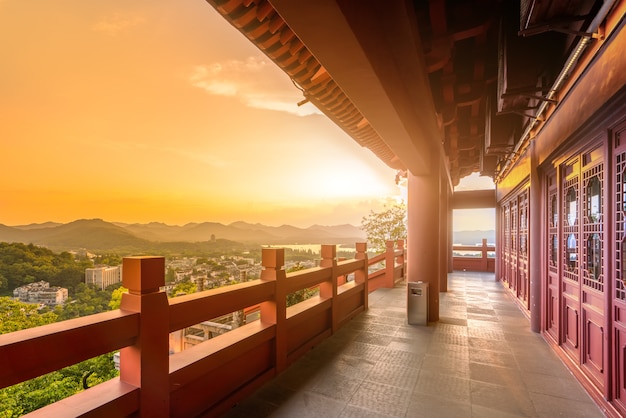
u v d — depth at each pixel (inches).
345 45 66.9
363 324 187.0
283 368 125.4
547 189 164.9
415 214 200.8
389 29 83.6
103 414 63.6
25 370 53.3
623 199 88.6
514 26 114.2
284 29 73.0
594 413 96.3
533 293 174.7
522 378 118.8
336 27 60.6
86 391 68.9
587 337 113.5
